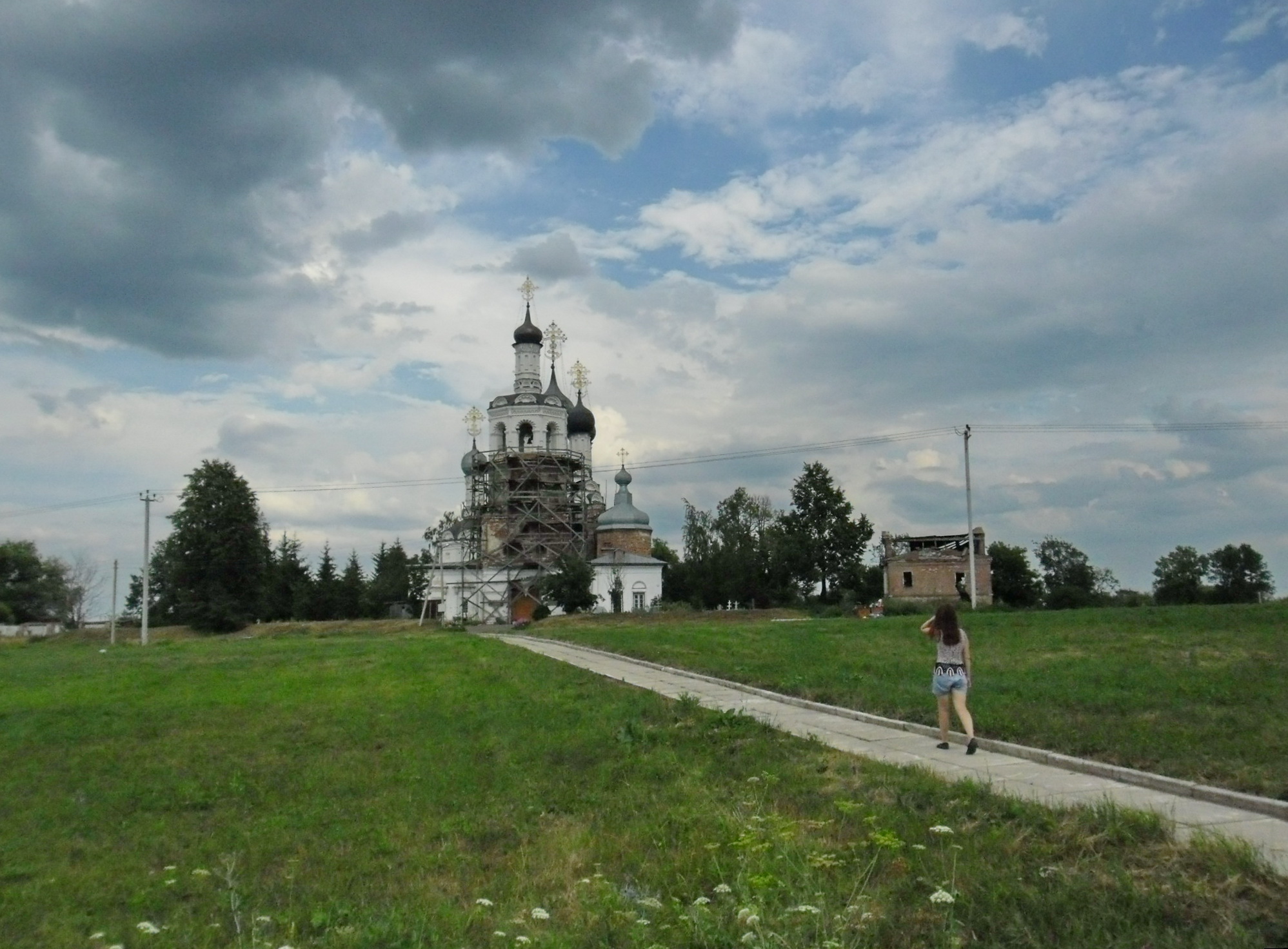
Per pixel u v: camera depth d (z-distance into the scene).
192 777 17.59
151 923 10.48
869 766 13.15
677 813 12.01
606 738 17.53
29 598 117.88
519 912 9.34
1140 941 7.21
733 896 8.72
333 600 99.25
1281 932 7.12
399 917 9.58
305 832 13.91
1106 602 76.06
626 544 90.56
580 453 99.62
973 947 7.48
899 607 66.56
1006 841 9.48
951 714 16.98
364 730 20.64
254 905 10.90
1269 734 14.02
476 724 20.39
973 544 64.00
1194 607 38.41
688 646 33.78
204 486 91.31
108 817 15.45
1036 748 13.99
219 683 28.86
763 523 98.75
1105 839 9.29
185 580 91.75
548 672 28.05
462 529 93.06
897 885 8.69
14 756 19.81
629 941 8.26
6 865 13.34
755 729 16.55
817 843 9.89
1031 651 27.53
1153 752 13.09
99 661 39.34
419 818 14.06
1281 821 10.02
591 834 11.95
